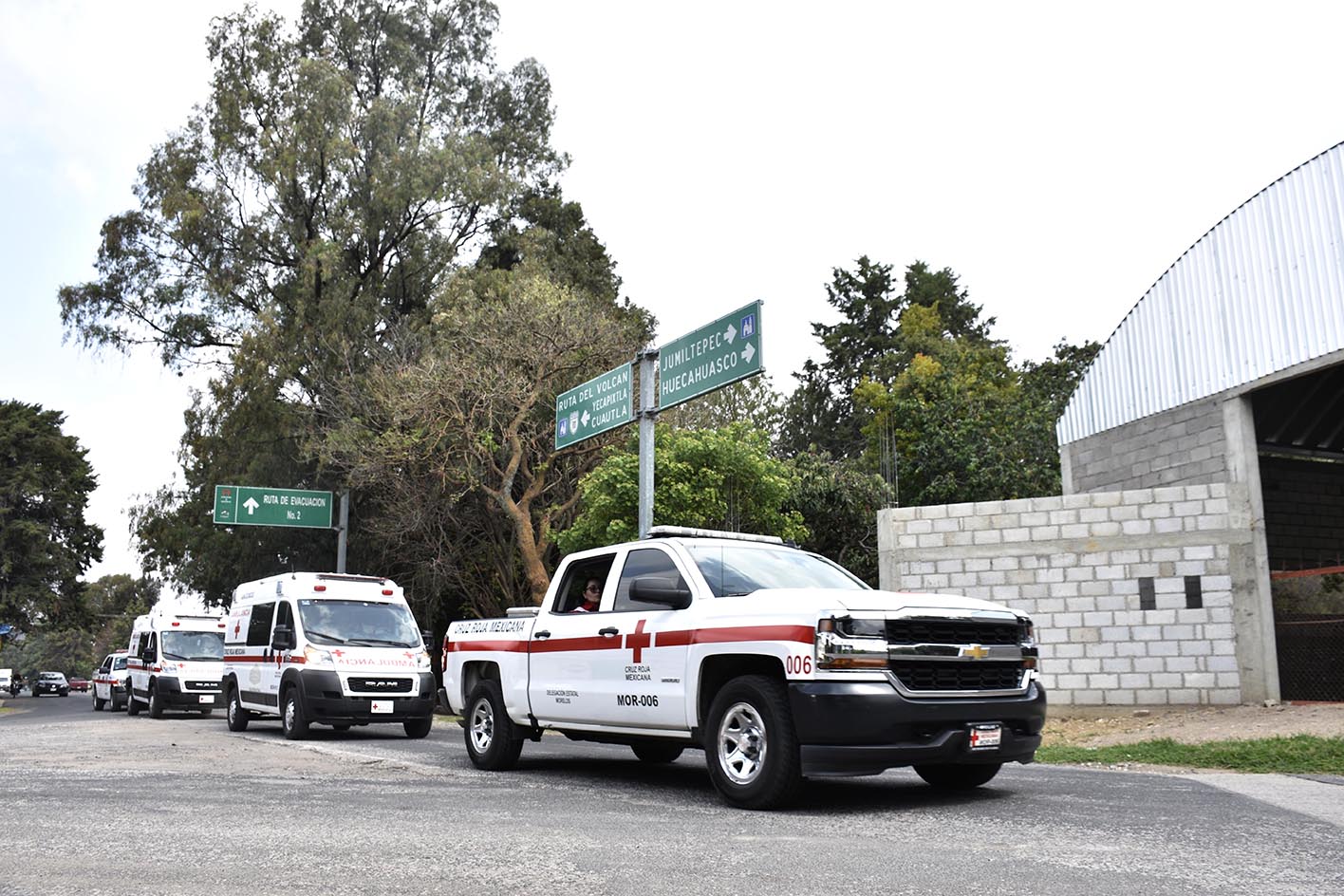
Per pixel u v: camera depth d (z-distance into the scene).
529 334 26.72
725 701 7.82
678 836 6.38
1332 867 5.25
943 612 7.52
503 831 6.60
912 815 7.09
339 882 5.18
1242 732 12.73
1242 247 16.64
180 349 37.50
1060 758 11.49
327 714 16.34
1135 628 15.71
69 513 67.62
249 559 35.16
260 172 36.03
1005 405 39.28
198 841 6.32
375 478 28.22
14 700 62.28
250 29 37.91
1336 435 20.62
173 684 25.53
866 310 59.66
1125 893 4.72
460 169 35.47
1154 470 18.25
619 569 9.46
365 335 33.97
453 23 41.66
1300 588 15.54
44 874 5.39
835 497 29.19
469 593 31.78
